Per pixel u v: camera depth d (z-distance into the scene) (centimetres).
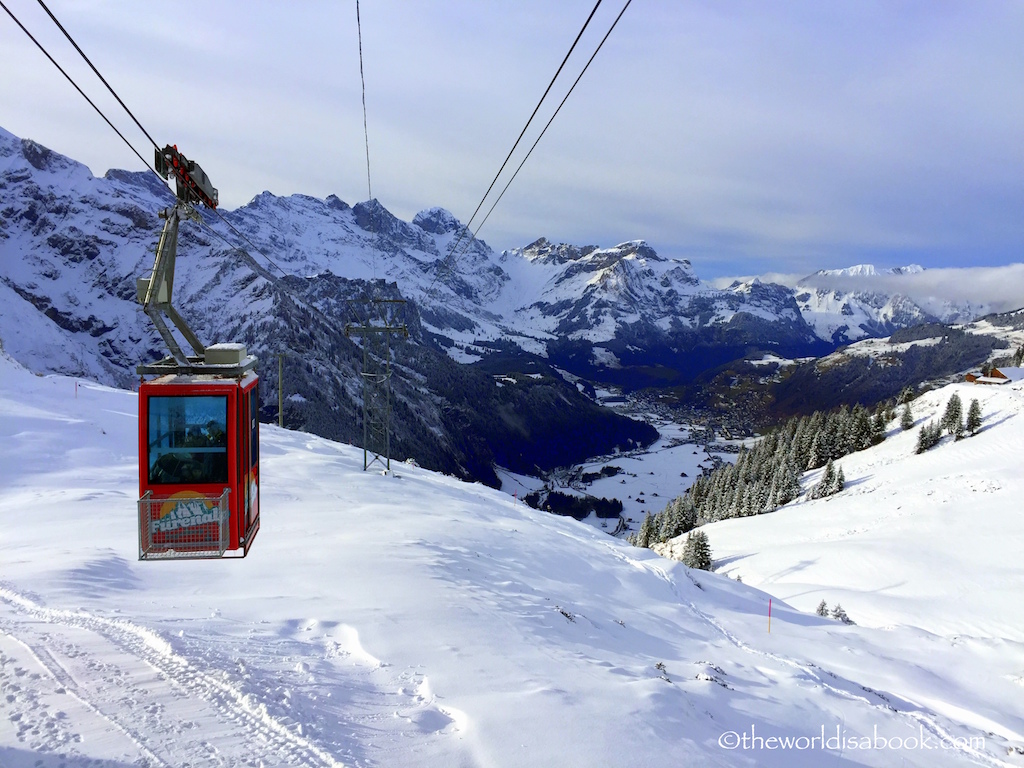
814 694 1925
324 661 1156
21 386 5028
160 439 1112
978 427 9400
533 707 1063
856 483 9312
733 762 1117
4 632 1074
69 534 2183
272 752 781
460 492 4797
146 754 745
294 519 2836
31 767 693
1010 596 4681
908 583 5331
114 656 1006
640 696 1271
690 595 3372
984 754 1744
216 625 1263
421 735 910
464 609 1662
